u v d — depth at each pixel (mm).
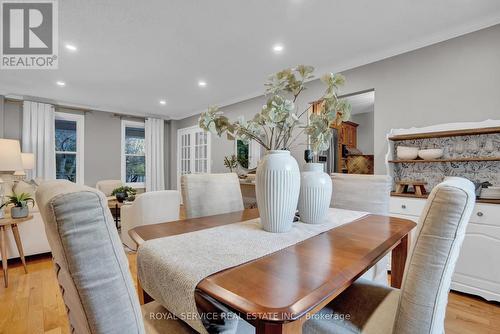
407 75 2756
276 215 1146
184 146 6527
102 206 493
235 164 5020
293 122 1288
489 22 2246
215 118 1334
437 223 693
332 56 3037
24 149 4590
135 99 4961
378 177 1802
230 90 4379
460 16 2225
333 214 1580
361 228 1257
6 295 2107
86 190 486
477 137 2447
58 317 1809
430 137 2621
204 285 676
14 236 2521
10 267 2691
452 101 2463
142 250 957
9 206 2857
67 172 5344
